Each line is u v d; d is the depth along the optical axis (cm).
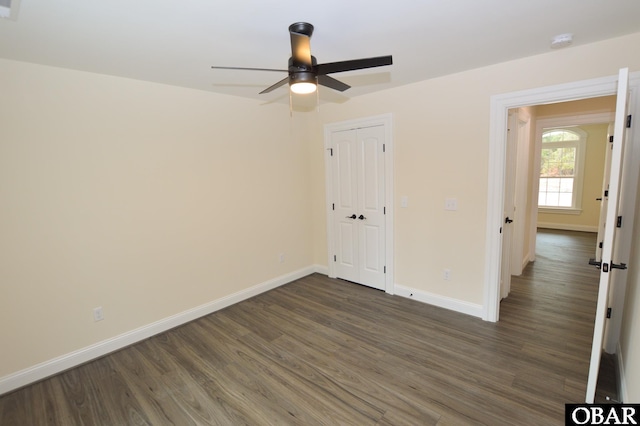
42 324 243
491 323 302
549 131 729
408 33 206
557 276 431
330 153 418
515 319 309
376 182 377
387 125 353
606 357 246
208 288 342
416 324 305
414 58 254
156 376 241
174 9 166
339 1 163
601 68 229
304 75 185
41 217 238
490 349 259
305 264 454
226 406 207
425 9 175
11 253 228
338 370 240
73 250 254
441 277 336
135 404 212
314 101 393
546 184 749
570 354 249
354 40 214
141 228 289
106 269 272
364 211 394
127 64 243
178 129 308
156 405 211
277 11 171
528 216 484
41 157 235
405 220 356
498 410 194
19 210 229
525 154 410
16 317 232
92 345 267
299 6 166
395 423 188
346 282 426
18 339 234
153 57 231
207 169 333
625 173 228
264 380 232
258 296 387
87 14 168
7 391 229
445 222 325
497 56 254
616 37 221
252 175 375
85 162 255
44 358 245
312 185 451
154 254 299
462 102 297
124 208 278
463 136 301
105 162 265
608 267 178
